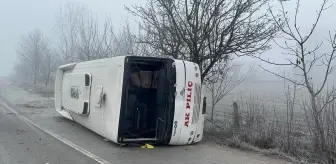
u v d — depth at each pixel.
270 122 9.23
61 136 9.60
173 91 8.35
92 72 10.05
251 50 10.32
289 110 9.49
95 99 9.50
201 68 10.93
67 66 13.01
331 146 7.39
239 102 11.79
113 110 8.28
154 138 8.66
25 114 14.70
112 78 8.51
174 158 7.42
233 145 8.95
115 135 8.12
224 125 10.70
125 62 8.08
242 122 10.06
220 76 11.88
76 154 7.43
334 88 7.60
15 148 7.87
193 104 8.56
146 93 9.19
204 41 10.59
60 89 14.25
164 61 8.51
